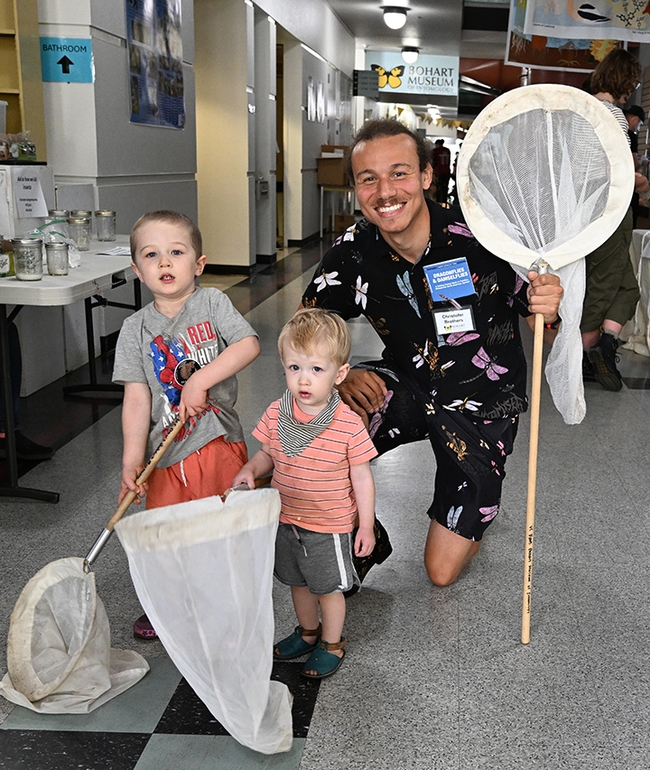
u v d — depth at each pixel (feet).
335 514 6.40
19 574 8.29
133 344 6.99
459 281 7.27
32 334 15.11
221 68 29.60
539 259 6.81
